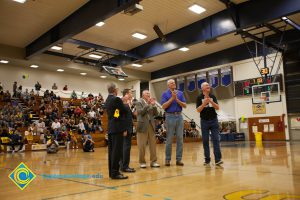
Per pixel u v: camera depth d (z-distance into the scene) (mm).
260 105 15844
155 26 12312
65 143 14016
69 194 2887
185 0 10617
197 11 11336
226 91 17219
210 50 17250
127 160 4375
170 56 17922
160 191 2887
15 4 10281
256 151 7934
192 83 18859
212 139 4930
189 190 2887
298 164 4652
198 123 18766
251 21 10109
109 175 3934
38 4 10312
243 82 16312
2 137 12289
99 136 15703
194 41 12367
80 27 10523
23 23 11945
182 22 12461
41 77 18484
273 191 2713
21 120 14578
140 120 4875
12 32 12953
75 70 18484
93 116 17188
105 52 16109
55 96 17781
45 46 13031
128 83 22469
